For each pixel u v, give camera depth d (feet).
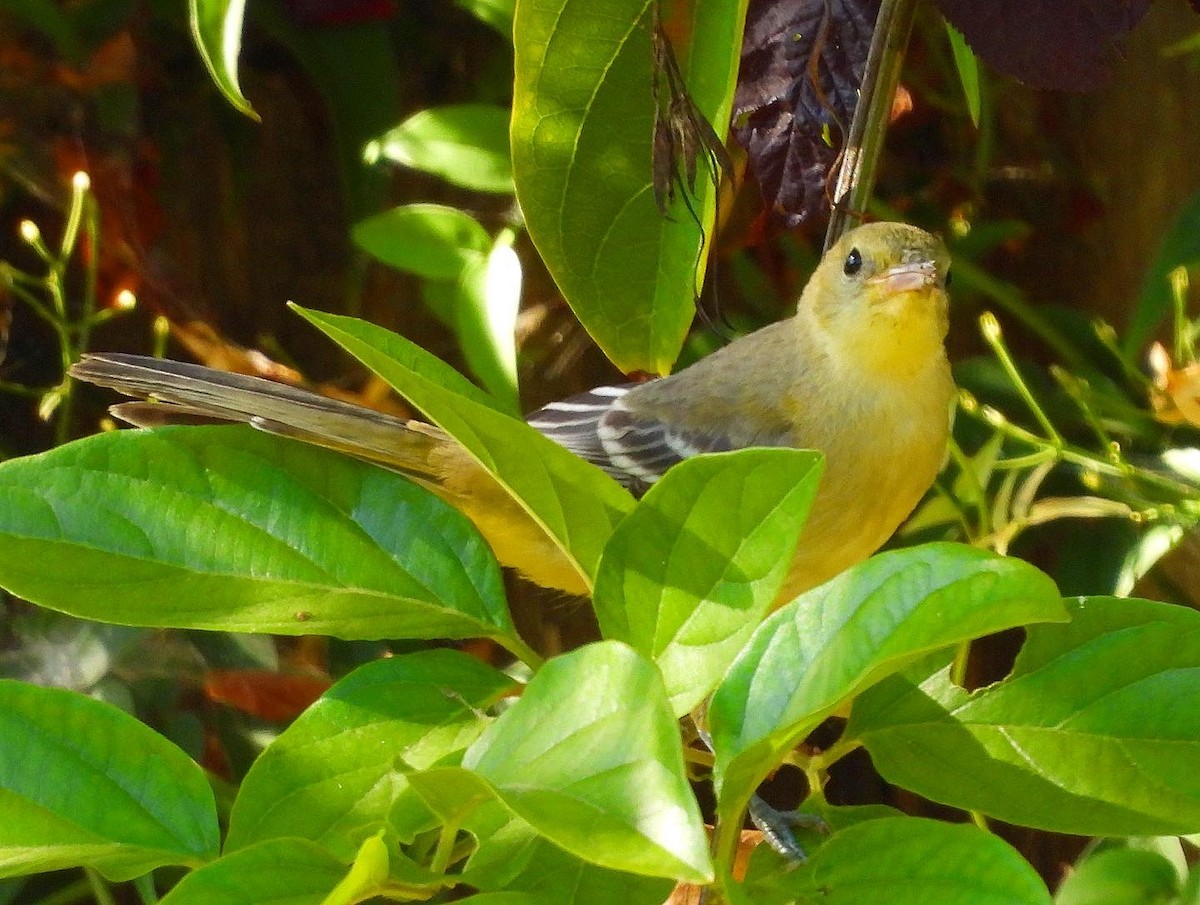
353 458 11.80
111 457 11.78
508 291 12.23
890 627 11.62
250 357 12.47
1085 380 12.33
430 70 12.52
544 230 12.03
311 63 12.45
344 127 12.46
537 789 11.30
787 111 12.04
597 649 11.59
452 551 11.79
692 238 12.04
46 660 12.23
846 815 11.77
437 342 12.57
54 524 11.76
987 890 11.60
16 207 12.48
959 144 12.53
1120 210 12.50
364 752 11.75
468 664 11.77
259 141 12.54
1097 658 11.74
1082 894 11.99
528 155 12.01
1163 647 11.74
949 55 12.47
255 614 11.77
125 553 11.77
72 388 12.42
